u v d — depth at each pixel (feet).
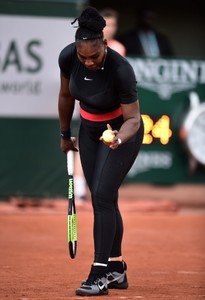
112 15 119.96
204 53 174.60
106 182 61.11
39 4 119.96
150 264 78.89
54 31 120.26
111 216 61.16
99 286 60.80
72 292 62.49
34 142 120.98
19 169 120.88
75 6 120.37
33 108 120.67
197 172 131.34
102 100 60.29
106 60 59.26
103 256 60.95
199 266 77.97
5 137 120.26
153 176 130.00
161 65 129.59
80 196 122.11
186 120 129.18
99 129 61.93
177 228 106.83
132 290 64.13
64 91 62.69
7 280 67.97
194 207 130.41
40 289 63.77
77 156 121.39
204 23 173.99
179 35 173.47
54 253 84.53
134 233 101.35
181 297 61.05
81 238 95.55
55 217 112.88
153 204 122.83
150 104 129.18
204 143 129.59
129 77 59.06
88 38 57.31
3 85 119.75
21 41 119.96
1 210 115.34
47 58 120.47
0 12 119.03
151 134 129.39
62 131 65.00
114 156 61.21
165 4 172.14
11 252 84.58
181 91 130.00
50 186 121.90
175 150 130.31
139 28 139.13
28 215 113.91
